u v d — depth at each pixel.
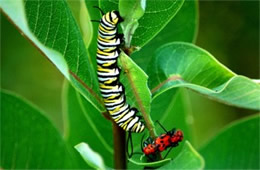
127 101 0.37
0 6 0.32
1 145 0.40
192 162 0.34
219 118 0.71
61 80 0.71
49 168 0.41
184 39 0.42
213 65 0.38
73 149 0.42
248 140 0.42
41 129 0.41
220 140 0.43
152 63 0.38
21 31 0.33
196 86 0.36
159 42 0.42
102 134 0.41
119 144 0.38
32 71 0.70
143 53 0.41
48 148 0.41
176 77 0.38
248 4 0.69
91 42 0.39
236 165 0.42
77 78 0.37
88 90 0.37
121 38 0.37
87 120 0.42
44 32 0.36
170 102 0.41
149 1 0.37
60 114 0.70
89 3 0.38
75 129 0.42
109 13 0.36
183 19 0.42
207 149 0.43
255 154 0.42
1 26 0.69
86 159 0.35
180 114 0.43
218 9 0.69
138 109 0.37
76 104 0.42
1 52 0.70
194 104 0.71
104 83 0.37
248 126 0.42
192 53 0.38
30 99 0.70
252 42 0.69
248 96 0.37
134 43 0.37
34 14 0.35
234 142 0.42
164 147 0.38
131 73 0.36
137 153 0.40
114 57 0.37
